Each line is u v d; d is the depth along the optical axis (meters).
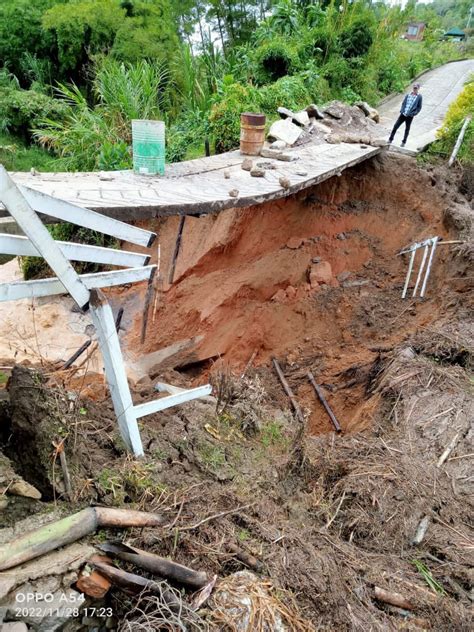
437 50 28.22
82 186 6.00
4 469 3.37
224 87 11.73
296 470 4.35
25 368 3.94
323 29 16.11
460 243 7.77
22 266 10.08
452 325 6.39
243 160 8.21
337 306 8.42
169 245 9.58
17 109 17.11
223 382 5.05
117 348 3.61
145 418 4.49
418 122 13.67
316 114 10.85
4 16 19.20
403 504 3.96
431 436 4.73
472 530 3.84
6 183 2.84
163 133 6.69
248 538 3.30
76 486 3.30
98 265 9.99
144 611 2.73
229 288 8.56
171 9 21.00
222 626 2.68
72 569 2.66
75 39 18.17
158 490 3.48
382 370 6.32
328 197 9.66
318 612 2.99
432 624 3.10
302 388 7.31
